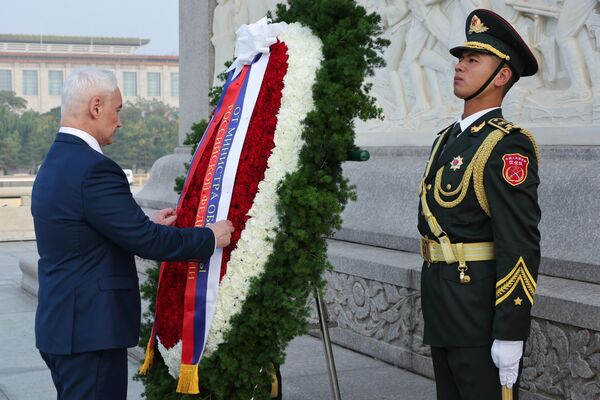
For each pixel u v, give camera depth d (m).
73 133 2.69
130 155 98.31
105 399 2.65
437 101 5.41
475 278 2.55
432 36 5.45
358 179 5.54
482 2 4.93
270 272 2.66
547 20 4.56
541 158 4.31
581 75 4.29
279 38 2.87
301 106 2.70
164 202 8.41
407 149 5.45
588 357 3.27
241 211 2.70
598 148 4.03
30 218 13.30
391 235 5.01
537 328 3.51
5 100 107.12
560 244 3.86
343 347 4.88
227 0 8.12
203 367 2.71
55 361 2.66
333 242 5.46
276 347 2.71
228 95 2.97
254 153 2.72
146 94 120.56
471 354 2.55
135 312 2.72
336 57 2.75
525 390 3.57
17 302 7.26
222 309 2.68
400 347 4.40
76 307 2.60
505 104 4.72
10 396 4.34
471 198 2.55
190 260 2.67
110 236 2.60
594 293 3.43
